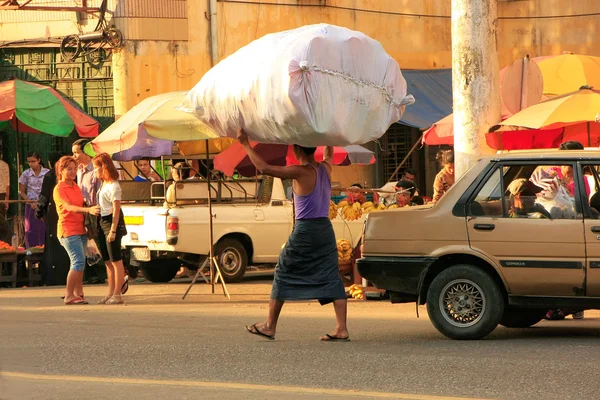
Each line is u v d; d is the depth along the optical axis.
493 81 16.61
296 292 11.90
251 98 11.20
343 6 29.88
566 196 11.82
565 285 11.70
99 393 8.84
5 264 21.62
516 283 11.81
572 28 31.86
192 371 9.95
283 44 11.13
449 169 18.30
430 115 27.61
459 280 11.98
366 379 9.38
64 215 17.12
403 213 12.32
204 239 20.92
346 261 18.42
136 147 19.64
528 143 17.23
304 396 8.62
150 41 27.27
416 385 9.07
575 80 20.53
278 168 11.54
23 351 11.45
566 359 10.35
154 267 22.19
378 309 15.83
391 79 11.71
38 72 27.53
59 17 27.28
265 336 12.05
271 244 21.83
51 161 20.56
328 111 11.04
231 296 18.36
